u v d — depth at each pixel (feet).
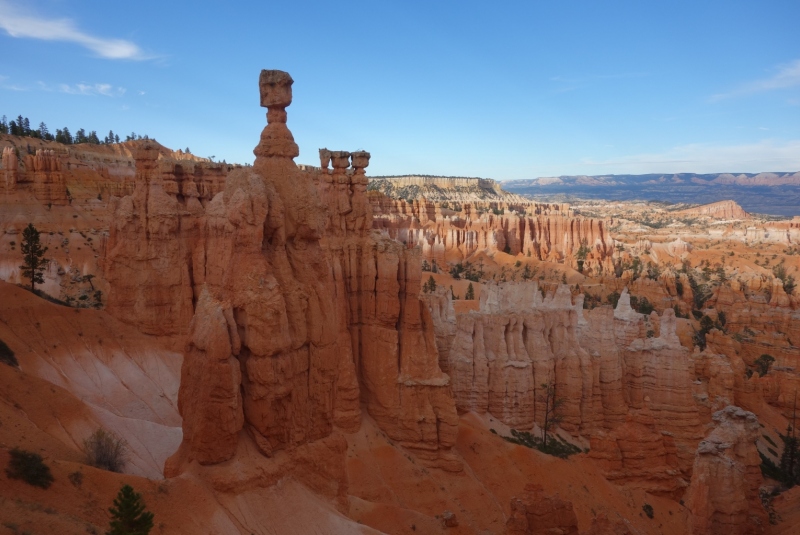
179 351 195.93
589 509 155.43
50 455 99.91
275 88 109.29
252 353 98.73
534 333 208.03
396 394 166.09
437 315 204.13
